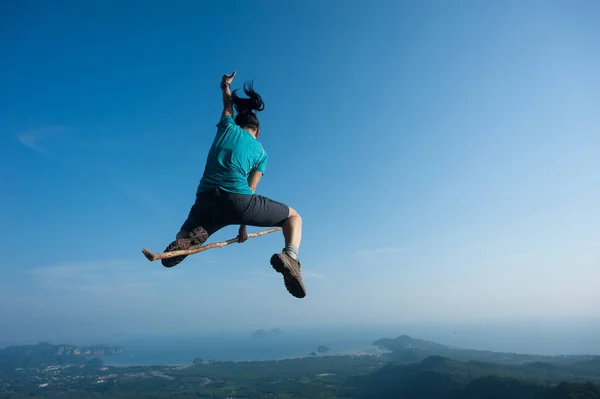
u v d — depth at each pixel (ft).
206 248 12.84
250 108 14.43
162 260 12.73
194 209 12.51
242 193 12.19
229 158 12.42
